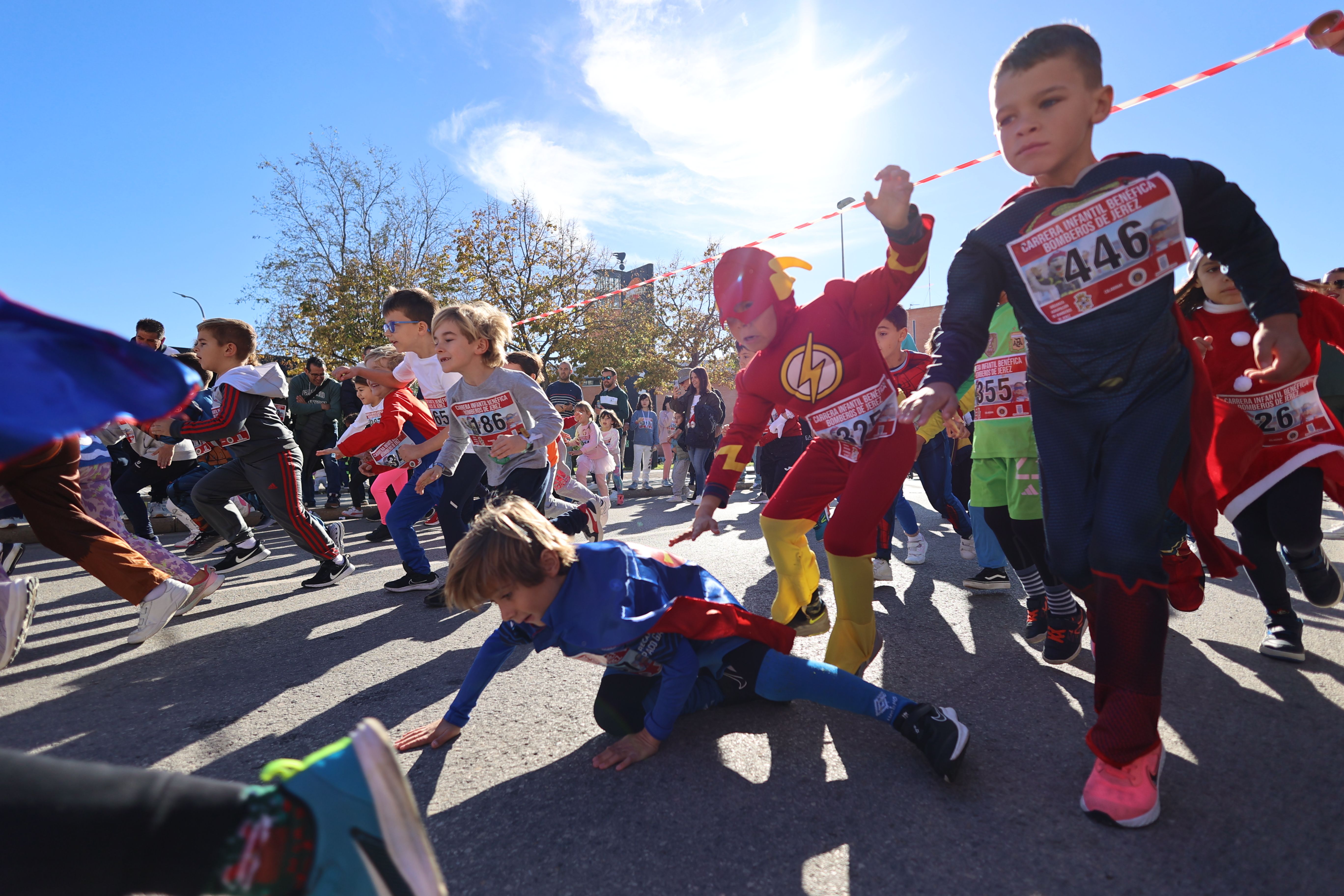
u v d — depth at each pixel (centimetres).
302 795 94
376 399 466
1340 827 156
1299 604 333
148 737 230
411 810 100
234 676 287
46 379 91
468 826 170
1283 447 257
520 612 189
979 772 188
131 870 86
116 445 611
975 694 242
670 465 1294
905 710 190
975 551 496
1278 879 140
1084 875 144
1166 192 168
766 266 234
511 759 205
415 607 394
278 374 427
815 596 301
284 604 413
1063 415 186
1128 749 163
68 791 82
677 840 161
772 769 193
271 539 697
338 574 465
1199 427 177
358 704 252
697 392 1024
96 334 98
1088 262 174
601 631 186
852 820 167
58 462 311
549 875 150
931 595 387
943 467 492
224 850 90
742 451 252
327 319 2200
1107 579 172
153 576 329
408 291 467
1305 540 256
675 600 196
